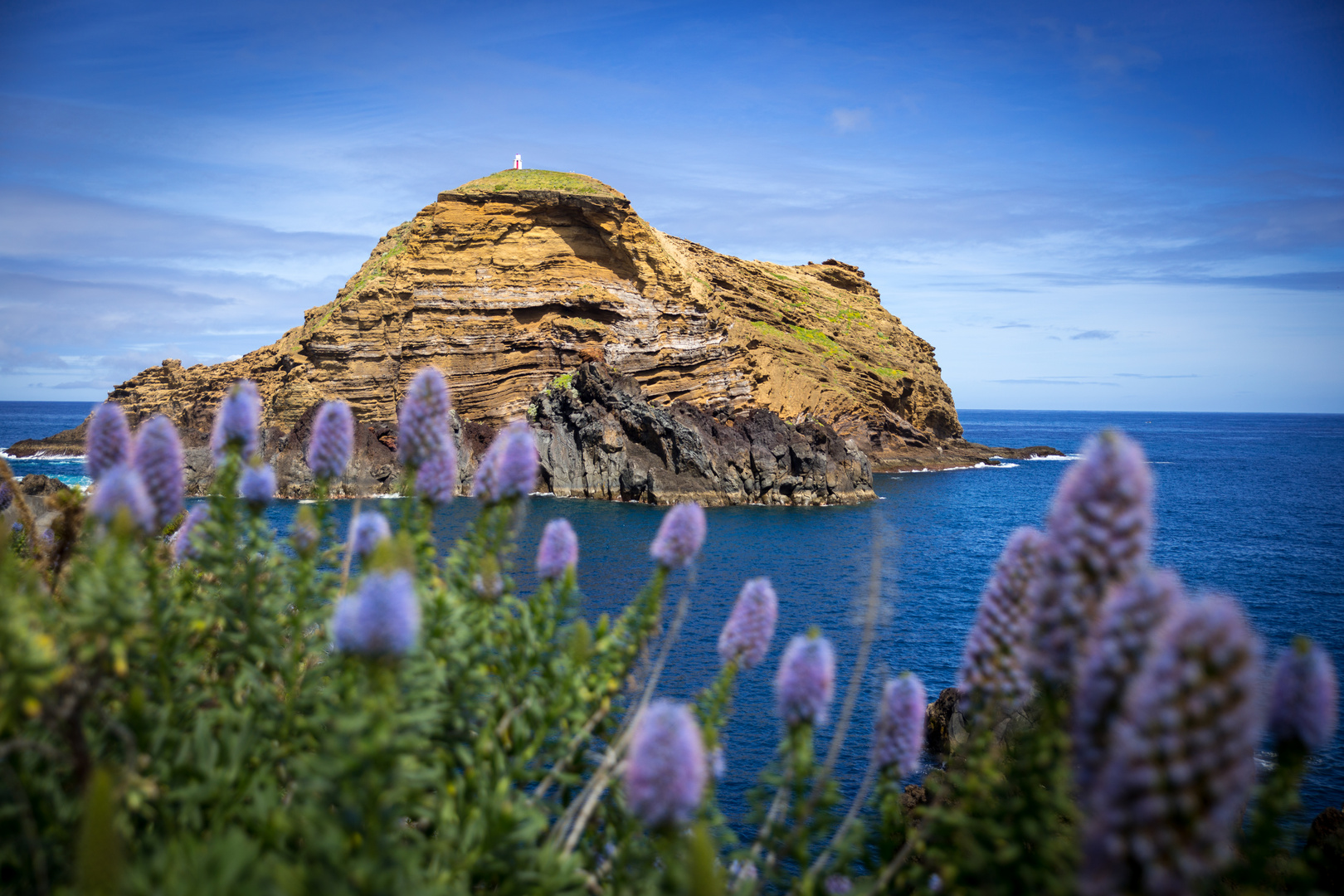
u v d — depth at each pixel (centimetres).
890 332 17788
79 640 427
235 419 564
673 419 10125
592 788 515
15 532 713
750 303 15212
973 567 6316
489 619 577
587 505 9488
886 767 496
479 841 444
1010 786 420
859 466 11081
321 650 548
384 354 10925
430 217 11456
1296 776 372
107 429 555
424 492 599
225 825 436
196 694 511
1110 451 364
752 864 501
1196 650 268
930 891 459
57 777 468
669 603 4453
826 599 5016
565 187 12119
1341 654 4188
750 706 2666
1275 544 8069
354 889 357
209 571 548
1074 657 365
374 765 358
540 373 11369
